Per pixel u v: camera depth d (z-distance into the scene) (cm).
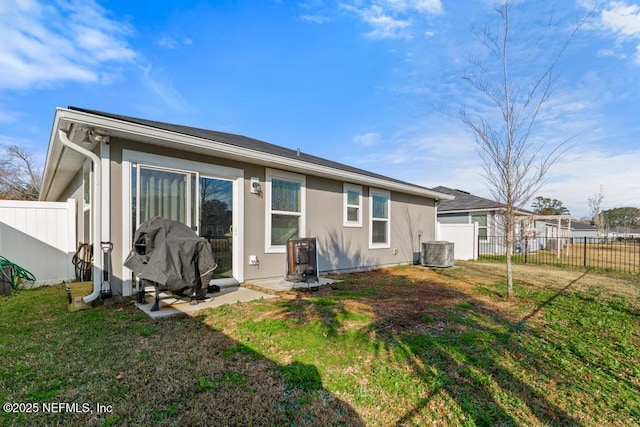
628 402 244
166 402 221
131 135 470
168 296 504
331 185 855
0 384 238
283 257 727
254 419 207
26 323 380
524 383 269
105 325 370
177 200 551
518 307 511
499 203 616
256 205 677
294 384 252
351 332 364
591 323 435
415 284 701
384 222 1037
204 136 591
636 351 341
